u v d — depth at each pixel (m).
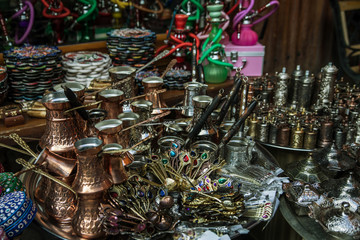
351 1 2.89
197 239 0.92
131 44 1.80
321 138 1.55
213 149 1.16
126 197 1.00
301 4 3.00
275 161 1.36
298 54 3.17
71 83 1.10
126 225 0.95
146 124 1.11
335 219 1.03
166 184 1.05
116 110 1.22
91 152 0.87
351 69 2.96
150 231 0.93
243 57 2.08
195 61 1.62
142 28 2.12
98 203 0.93
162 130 1.33
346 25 2.91
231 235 0.95
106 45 1.98
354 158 1.39
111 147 0.97
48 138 1.05
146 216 0.95
